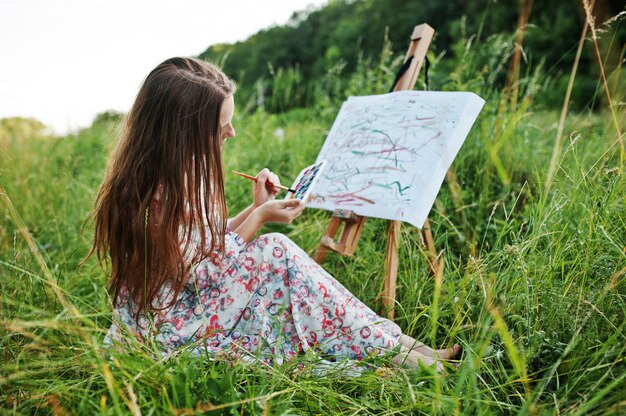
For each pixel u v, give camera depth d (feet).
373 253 8.11
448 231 8.36
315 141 12.14
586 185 6.27
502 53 10.73
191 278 5.65
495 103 9.69
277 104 16.02
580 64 27.48
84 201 11.51
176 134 5.54
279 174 11.30
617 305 5.15
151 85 5.71
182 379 4.62
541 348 5.12
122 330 5.37
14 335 5.81
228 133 6.12
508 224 7.27
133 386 4.67
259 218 6.09
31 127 14.56
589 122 8.57
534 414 4.24
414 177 6.45
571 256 6.06
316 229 9.20
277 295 5.78
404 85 7.60
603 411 4.26
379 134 7.27
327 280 6.04
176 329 5.61
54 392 4.75
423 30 7.57
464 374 4.38
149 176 5.55
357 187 7.06
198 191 5.58
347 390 5.37
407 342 5.87
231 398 4.47
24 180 11.61
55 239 9.80
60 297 4.90
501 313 5.26
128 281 5.65
